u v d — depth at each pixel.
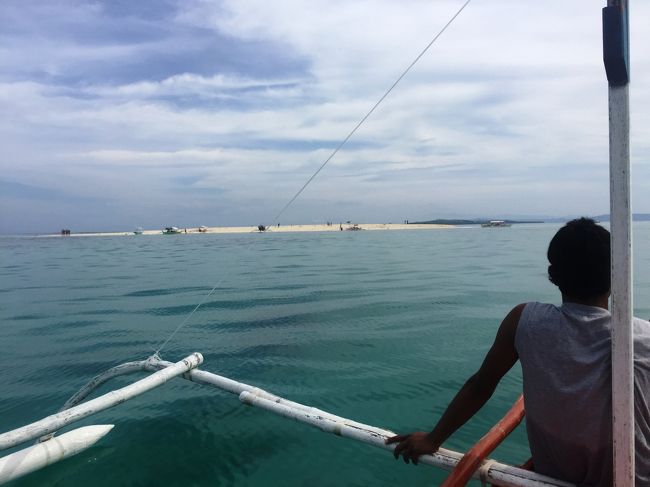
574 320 1.83
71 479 3.34
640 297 9.58
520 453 3.55
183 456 3.62
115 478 3.34
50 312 9.78
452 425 2.20
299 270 16.84
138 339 7.39
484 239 36.69
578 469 1.82
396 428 4.04
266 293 11.53
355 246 30.33
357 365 5.69
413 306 9.34
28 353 6.70
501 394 4.62
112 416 4.36
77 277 15.95
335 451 3.66
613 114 1.48
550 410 1.81
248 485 3.23
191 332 7.71
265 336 7.24
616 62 1.44
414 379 5.18
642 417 1.72
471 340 6.69
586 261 1.84
